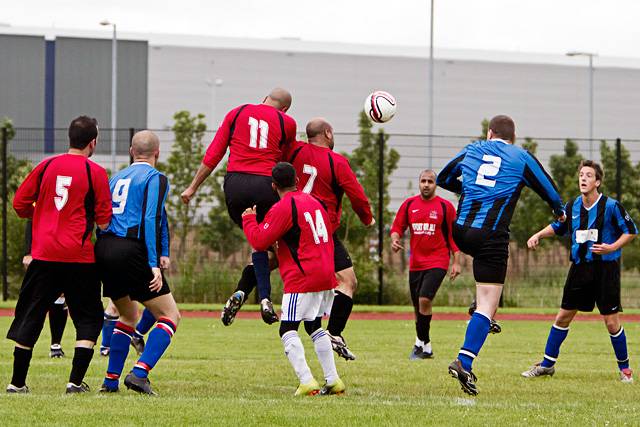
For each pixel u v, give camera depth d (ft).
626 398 77.56
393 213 222.48
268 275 84.17
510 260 222.89
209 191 218.79
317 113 419.54
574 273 91.97
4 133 213.87
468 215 80.02
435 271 115.85
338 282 93.66
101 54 390.01
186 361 102.01
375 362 103.96
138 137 76.54
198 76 411.34
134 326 77.46
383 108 95.25
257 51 416.46
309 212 75.87
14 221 215.51
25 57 378.73
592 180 91.66
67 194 73.00
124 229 74.08
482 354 115.14
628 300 222.89
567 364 103.96
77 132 73.92
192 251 218.18
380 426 59.93
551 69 435.12
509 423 61.62
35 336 73.87
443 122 424.46
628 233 90.53
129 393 75.46
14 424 59.06
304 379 76.43
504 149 80.84
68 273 73.77
